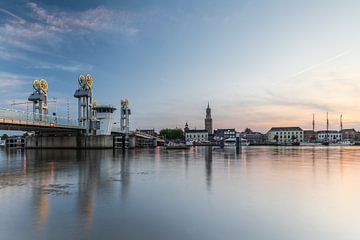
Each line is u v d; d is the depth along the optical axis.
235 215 15.71
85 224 14.10
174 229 13.40
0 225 13.97
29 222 14.42
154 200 19.38
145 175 33.31
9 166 47.28
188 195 21.03
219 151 117.88
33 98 123.38
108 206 17.72
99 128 134.50
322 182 27.42
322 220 14.82
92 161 58.12
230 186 25.02
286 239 12.21
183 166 45.47
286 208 17.23
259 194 21.34
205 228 13.55
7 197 20.53
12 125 86.56
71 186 25.38
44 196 20.84
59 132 127.75
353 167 43.38
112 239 12.13
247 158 67.69
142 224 14.12
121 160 61.03
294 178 30.31
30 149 133.12
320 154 91.38
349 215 15.75
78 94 127.31
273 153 98.81
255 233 12.88
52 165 48.69
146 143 191.38
